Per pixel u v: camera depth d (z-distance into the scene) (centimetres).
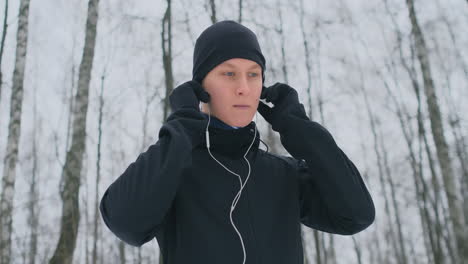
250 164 124
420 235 1786
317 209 133
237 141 122
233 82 122
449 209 761
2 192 690
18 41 780
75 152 610
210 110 126
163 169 105
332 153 120
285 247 116
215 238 108
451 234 1284
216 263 106
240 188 117
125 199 104
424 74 838
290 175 130
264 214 116
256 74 125
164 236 119
